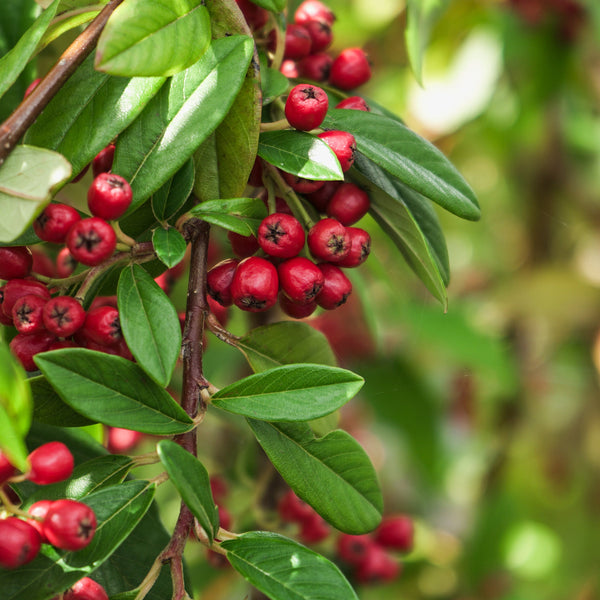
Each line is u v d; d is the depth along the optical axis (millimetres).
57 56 391
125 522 337
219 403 343
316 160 351
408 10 409
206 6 344
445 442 699
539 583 610
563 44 609
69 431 376
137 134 348
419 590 601
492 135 666
